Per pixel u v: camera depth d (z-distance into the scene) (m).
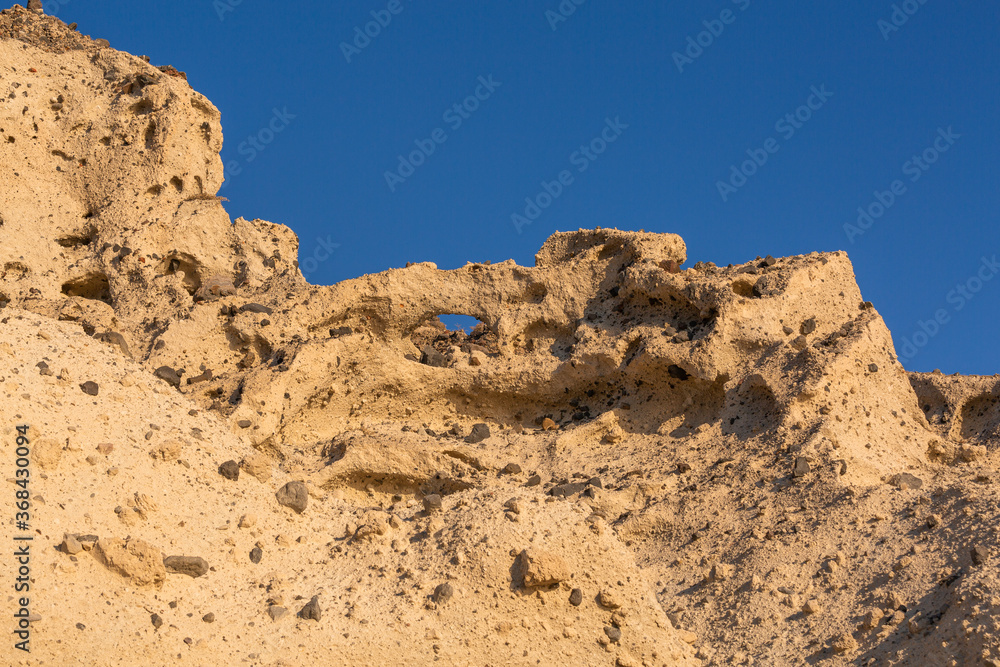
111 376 14.80
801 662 14.30
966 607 13.79
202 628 12.72
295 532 14.48
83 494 13.23
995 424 20.12
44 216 21.70
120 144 22.31
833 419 18.59
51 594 12.15
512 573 13.80
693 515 17.41
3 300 20.55
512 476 19.02
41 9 23.92
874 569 15.51
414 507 15.59
